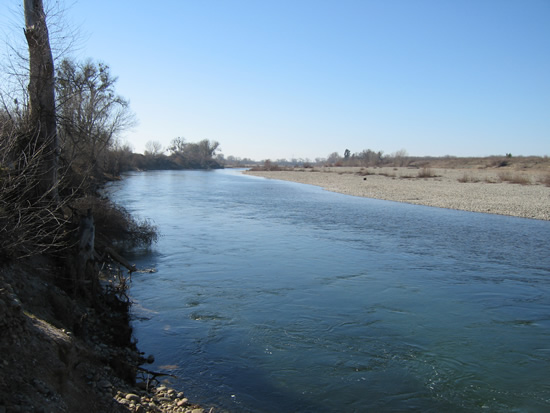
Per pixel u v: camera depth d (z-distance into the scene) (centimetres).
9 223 795
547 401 736
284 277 1466
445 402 725
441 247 2000
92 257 990
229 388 745
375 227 2559
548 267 1653
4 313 553
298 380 783
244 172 12262
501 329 1048
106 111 3003
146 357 851
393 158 15338
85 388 594
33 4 1078
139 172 10231
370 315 1127
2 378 482
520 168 8962
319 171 11994
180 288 1311
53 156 1055
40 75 1071
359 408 699
